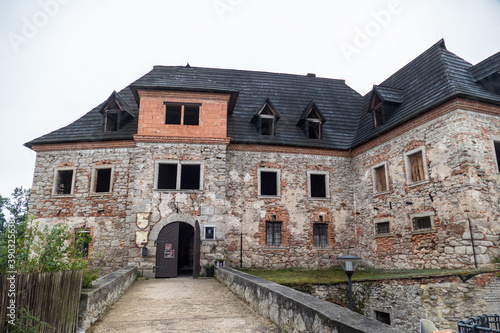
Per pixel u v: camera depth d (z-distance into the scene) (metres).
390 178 13.72
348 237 15.87
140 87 14.39
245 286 8.07
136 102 16.03
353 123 18.23
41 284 4.16
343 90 20.58
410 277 9.65
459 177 10.61
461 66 13.16
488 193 10.45
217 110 15.01
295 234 15.45
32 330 3.76
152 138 14.27
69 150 15.54
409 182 12.68
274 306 6.00
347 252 15.70
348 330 3.67
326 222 15.84
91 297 5.83
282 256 15.16
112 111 15.77
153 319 6.45
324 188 17.45
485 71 12.02
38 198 15.08
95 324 6.02
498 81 11.80
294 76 20.88
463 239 10.31
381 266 13.91
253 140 15.78
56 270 5.21
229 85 19.06
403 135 13.15
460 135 10.70
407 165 12.85
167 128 14.51
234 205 15.22
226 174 15.48
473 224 10.05
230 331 5.66
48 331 4.27
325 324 4.16
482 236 9.98
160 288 10.34
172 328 5.85
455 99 10.89
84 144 15.42
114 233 14.54
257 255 14.99
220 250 13.66
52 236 5.38
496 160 10.91
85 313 5.55
